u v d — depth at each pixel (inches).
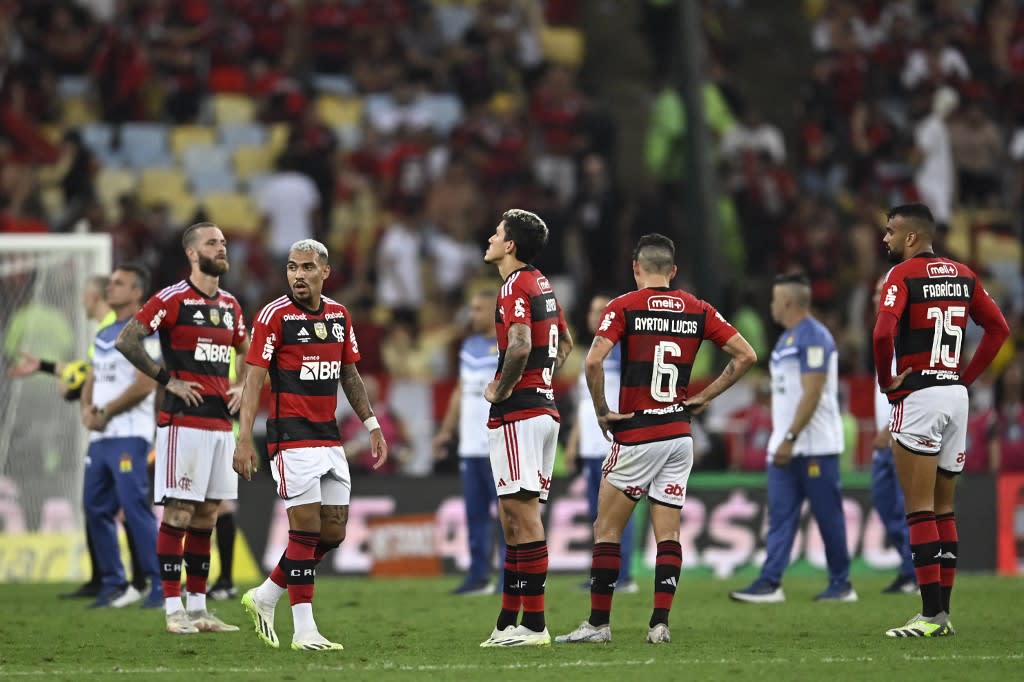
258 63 3319.4
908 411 1177.4
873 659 1035.9
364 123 3282.5
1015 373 2340.1
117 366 1485.0
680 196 3152.1
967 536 2090.3
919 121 3449.8
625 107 3558.1
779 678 940.6
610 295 2962.6
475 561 1706.4
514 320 1090.1
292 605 1105.4
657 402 1128.2
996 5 3774.6
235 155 3250.5
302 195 2920.8
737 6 3742.6
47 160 2992.1
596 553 1146.0
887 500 1674.5
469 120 3198.8
